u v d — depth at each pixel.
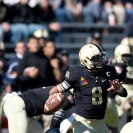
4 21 42.00
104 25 46.44
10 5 42.22
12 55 41.62
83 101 22.89
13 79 32.81
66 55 37.00
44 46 34.50
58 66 33.84
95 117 22.91
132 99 30.41
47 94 23.69
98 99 22.84
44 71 32.44
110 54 45.78
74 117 23.11
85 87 22.84
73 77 22.89
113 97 29.20
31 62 32.41
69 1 46.53
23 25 41.94
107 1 48.38
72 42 45.91
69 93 23.78
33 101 23.66
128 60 29.41
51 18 43.81
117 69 27.77
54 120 23.95
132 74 29.73
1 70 34.38
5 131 32.75
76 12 46.03
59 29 44.22
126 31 41.47
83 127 22.91
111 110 29.06
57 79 33.53
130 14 48.12
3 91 33.66
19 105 23.55
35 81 31.77
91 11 46.41
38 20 42.91
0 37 41.25
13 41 41.62
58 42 44.50
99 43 37.38
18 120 23.52
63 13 45.81
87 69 22.97
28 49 34.22
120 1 48.22
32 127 24.27
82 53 23.06
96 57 22.91
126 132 22.41
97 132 22.97
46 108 23.36
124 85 30.17
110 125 29.45
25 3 42.19
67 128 23.20
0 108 25.23
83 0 47.59
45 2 43.31
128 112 30.94
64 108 23.92
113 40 46.84
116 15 47.47
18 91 32.03
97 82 22.86
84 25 45.94
